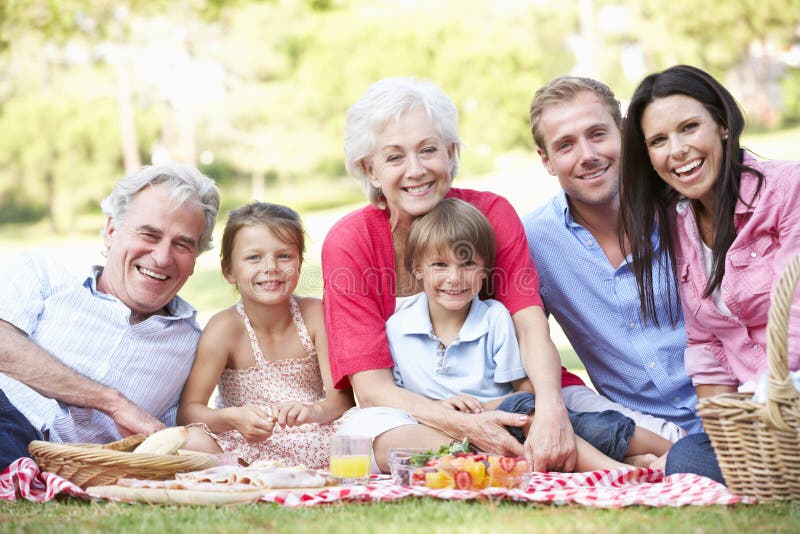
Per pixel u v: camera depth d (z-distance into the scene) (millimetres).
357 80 21438
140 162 25953
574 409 3336
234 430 3375
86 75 24906
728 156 2879
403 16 21453
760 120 26828
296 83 22375
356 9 22078
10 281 3189
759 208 2826
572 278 3486
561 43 27469
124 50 23781
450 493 2461
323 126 22969
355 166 3369
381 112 3201
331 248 3340
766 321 2908
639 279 3203
